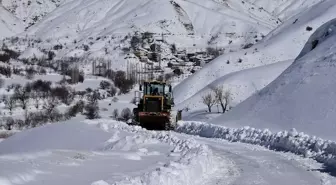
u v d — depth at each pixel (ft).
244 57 368.68
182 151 58.39
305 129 90.22
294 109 104.27
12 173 32.50
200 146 59.41
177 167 41.55
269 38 424.46
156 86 116.78
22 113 366.84
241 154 65.82
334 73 109.91
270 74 288.71
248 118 120.06
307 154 64.03
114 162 46.03
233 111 141.69
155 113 110.83
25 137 98.43
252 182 43.34
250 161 57.82
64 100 419.54
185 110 280.72
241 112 131.85
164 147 66.39
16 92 422.00
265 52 372.38
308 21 408.87
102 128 106.22
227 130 97.14
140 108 116.57
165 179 35.83
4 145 96.37
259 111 119.75
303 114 98.58
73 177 35.50
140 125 114.32
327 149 61.57
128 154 52.65
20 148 87.86
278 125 101.45
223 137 96.22
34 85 465.47
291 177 47.01
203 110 269.03
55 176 35.19
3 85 475.31
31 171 35.35
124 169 41.70
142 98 118.11
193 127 113.80
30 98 413.39
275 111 111.34
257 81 283.79
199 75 357.41
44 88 459.32
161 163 47.03
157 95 114.01
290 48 373.20
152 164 45.96
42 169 37.50
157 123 112.47
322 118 91.30
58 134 95.35
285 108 108.68
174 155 55.01
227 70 351.46
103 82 562.66
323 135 82.84
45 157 44.60
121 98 476.13
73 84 552.41
